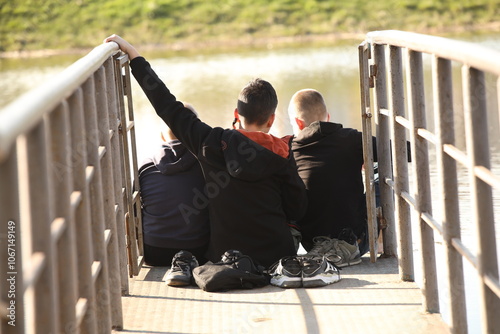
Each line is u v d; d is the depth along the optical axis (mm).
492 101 19750
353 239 9602
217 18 49812
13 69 38031
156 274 9320
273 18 49562
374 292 8141
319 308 7645
